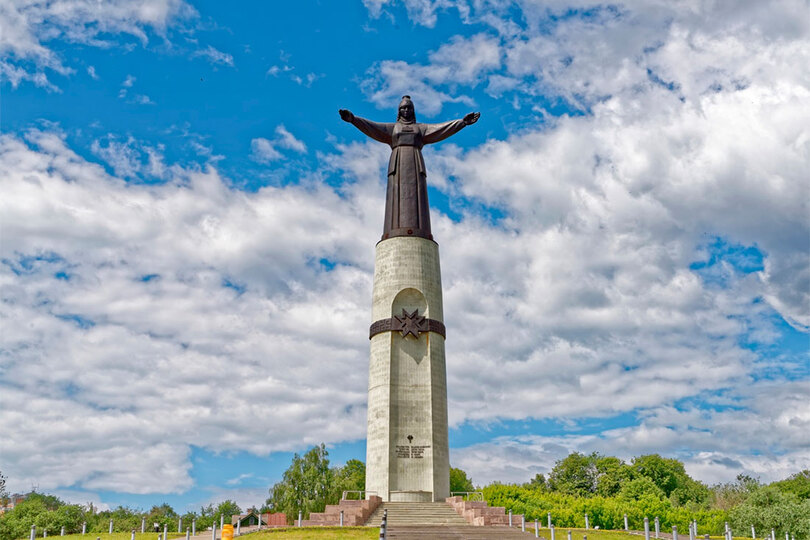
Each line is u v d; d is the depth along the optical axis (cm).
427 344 6656
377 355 6644
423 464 6350
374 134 7288
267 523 5909
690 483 12238
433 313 6725
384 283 6794
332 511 5384
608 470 12269
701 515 8156
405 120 7369
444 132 7275
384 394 6469
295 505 9400
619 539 5219
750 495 8000
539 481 13200
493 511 5428
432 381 6544
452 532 4594
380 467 6300
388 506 5741
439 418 6506
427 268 6825
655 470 11994
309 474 9625
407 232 6894
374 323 6762
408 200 7038
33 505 7988
